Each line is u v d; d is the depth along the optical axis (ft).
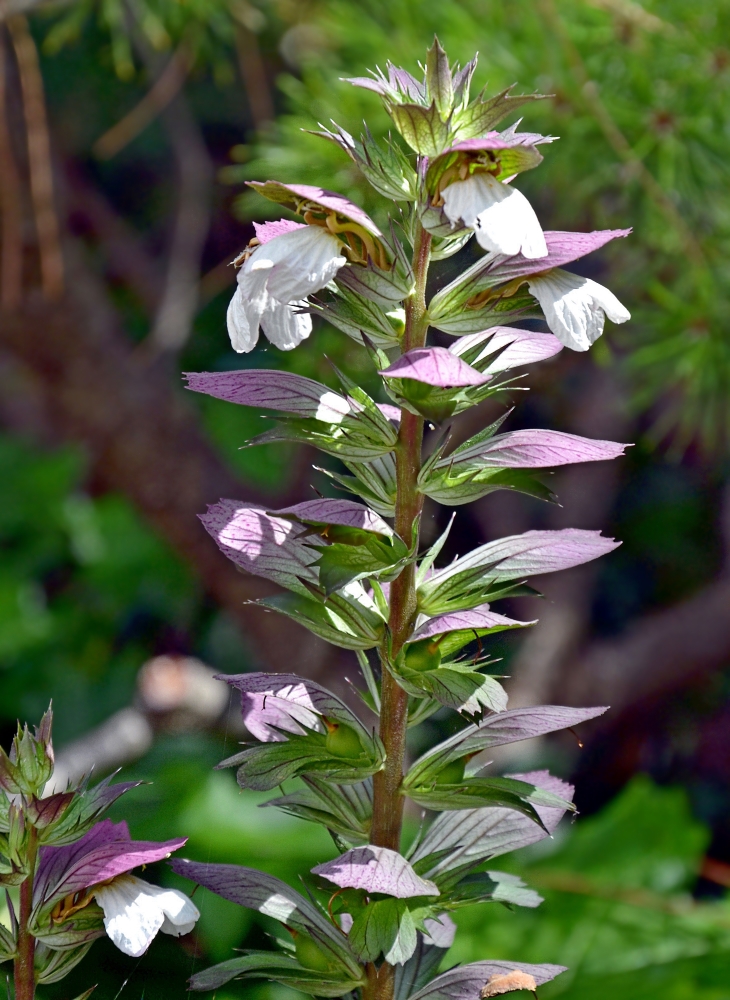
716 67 4.17
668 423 5.06
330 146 4.21
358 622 2.92
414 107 2.80
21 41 4.18
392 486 2.94
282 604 2.93
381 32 4.46
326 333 4.93
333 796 2.96
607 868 4.85
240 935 4.05
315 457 7.17
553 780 3.04
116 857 2.86
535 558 2.93
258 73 5.46
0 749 2.84
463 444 2.91
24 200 6.00
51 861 2.92
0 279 6.47
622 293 4.88
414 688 2.87
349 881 2.79
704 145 4.25
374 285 2.85
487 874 3.00
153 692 5.97
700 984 3.96
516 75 4.21
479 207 2.77
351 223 2.84
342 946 2.93
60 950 2.92
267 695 2.93
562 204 4.62
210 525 2.90
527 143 2.78
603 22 4.28
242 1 5.18
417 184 2.86
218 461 7.35
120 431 7.02
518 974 2.91
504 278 2.85
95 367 6.97
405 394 2.83
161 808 4.92
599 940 4.31
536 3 4.16
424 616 2.94
